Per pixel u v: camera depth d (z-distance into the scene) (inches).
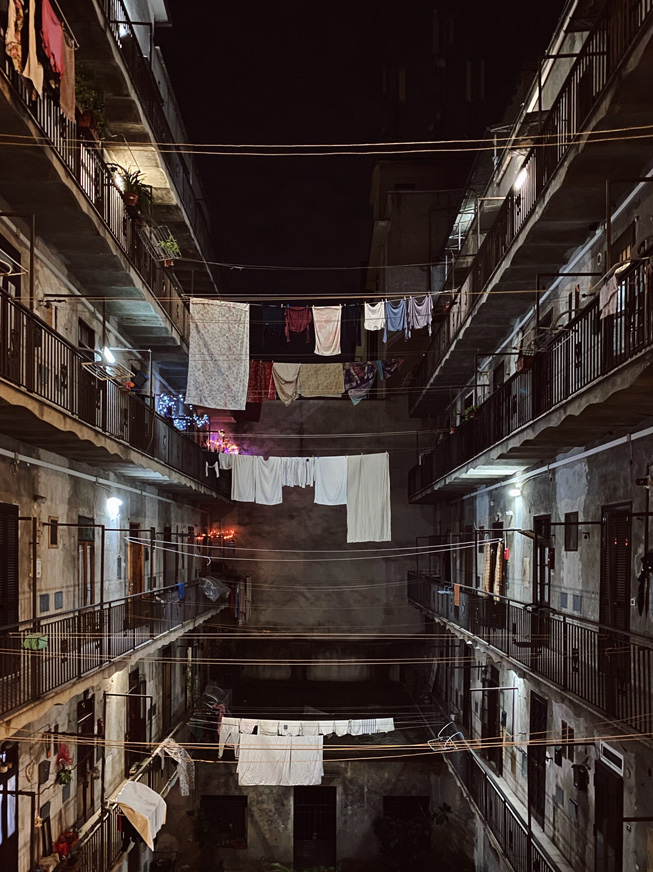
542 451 583.2
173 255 799.7
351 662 1202.0
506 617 645.3
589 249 533.0
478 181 872.3
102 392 576.4
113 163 682.8
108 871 547.8
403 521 1237.7
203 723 959.6
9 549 449.4
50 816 498.9
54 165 429.1
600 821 473.7
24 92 393.4
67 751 530.3
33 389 407.2
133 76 613.6
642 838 409.1
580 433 489.7
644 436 434.3
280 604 1224.8
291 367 892.6
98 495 642.2
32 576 482.6
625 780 434.6
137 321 743.1
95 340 653.3
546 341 598.5
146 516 820.0
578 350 453.7
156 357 895.1
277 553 1234.0
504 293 645.3
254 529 1238.9
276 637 1205.1
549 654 535.8
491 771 746.8
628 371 356.5
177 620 815.1
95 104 516.1
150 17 828.6
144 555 797.9
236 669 1189.7
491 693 782.5
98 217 517.3
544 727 600.4
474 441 737.6
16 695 391.5
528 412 568.7
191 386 742.5
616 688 425.1
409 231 1245.1
